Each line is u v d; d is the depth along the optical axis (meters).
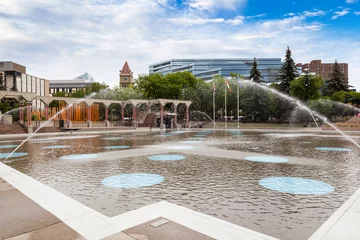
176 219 5.12
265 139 25.33
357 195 6.75
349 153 15.13
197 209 5.94
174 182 8.46
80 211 5.61
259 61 152.75
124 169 10.67
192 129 47.62
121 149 17.56
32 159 13.39
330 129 41.06
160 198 6.77
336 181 8.48
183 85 73.06
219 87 62.72
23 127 36.00
